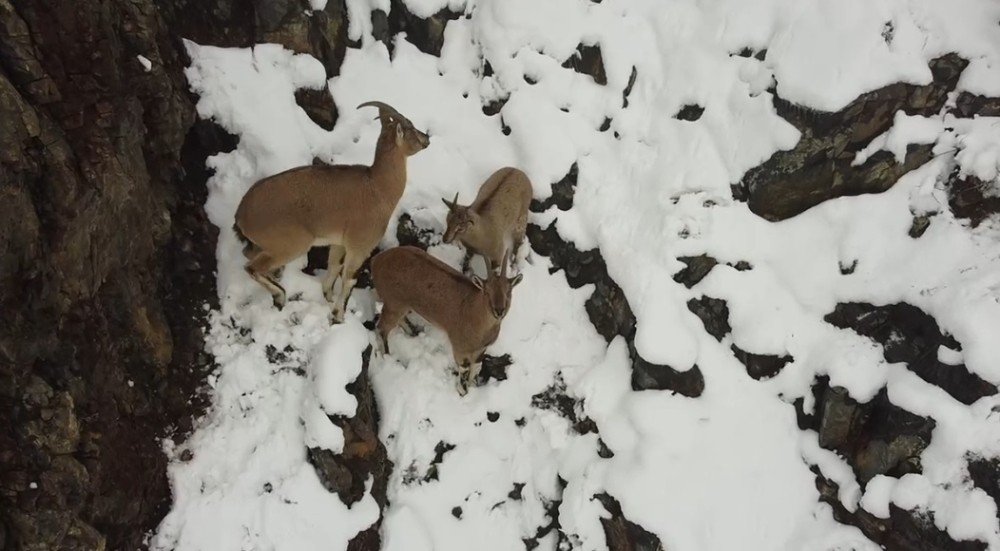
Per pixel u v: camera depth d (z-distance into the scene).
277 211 5.64
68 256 4.70
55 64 4.77
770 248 6.58
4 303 4.37
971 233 6.01
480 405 6.69
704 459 6.09
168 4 6.29
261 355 6.11
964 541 5.26
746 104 6.71
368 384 6.50
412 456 6.42
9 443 4.39
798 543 5.82
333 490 5.93
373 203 5.93
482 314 5.99
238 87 6.52
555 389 6.80
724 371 6.36
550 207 7.23
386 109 5.78
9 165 4.26
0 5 4.42
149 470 5.44
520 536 6.48
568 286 7.19
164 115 5.84
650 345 6.29
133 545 5.27
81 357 4.92
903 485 5.54
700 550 5.78
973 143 6.11
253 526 5.63
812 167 6.45
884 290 6.08
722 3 6.99
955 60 6.40
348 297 6.41
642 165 7.08
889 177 6.43
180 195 6.25
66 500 4.57
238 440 5.87
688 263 6.55
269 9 6.65
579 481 6.29
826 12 6.50
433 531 6.30
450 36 7.65
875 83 6.24
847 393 5.92
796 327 6.27
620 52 7.29
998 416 5.31
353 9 7.30
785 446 6.16
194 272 6.21
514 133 7.34
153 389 5.72
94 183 4.82
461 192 7.21
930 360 5.70
